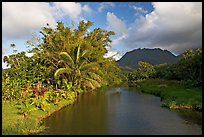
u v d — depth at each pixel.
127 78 100.06
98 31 55.78
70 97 29.45
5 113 18.62
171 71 71.19
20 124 15.66
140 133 15.13
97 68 45.50
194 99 24.91
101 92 45.22
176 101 25.14
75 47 41.44
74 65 40.16
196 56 44.03
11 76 30.91
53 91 26.94
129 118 19.59
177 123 17.66
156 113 21.62
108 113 21.81
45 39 45.97
